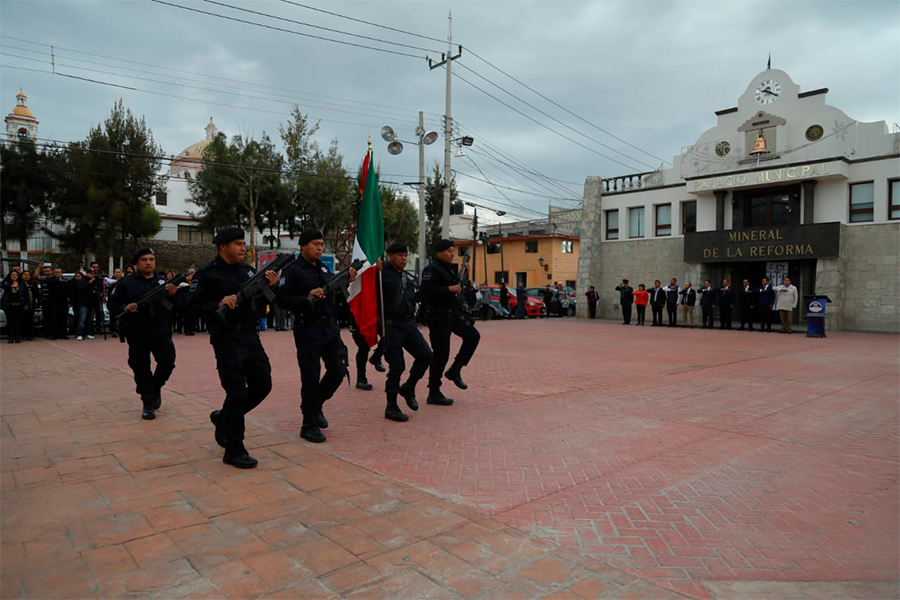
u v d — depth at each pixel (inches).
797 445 216.2
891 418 261.0
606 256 1119.0
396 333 247.0
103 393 295.6
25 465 179.9
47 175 1175.6
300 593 108.6
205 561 120.2
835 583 117.2
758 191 933.8
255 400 191.8
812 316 705.6
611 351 528.1
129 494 156.6
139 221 1230.9
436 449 204.7
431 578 115.3
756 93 938.1
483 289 1061.1
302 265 207.8
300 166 1323.8
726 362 453.1
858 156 841.5
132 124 1201.4
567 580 116.1
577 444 213.9
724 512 152.8
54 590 108.2
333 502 153.7
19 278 552.1
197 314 183.3
